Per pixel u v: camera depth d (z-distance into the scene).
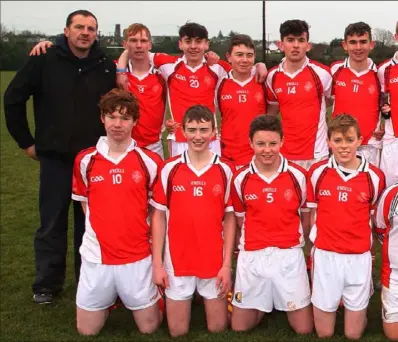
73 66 4.59
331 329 4.00
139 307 4.06
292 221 4.11
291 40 5.07
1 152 13.09
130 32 5.27
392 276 3.93
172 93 5.54
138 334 4.10
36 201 8.43
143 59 5.39
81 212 4.93
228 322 4.31
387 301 3.94
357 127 3.96
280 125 4.04
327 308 3.94
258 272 4.03
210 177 4.07
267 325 4.28
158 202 4.14
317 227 4.10
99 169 4.07
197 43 5.33
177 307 4.04
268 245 4.06
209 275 4.03
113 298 4.14
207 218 4.04
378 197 4.05
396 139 5.04
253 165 4.14
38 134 4.70
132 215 4.02
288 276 4.02
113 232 3.98
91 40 4.55
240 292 4.10
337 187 4.02
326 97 5.41
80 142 4.65
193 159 4.12
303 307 4.04
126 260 4.00
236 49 5.17
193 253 4.04
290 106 5.23
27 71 4.57
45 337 4.09
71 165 4.73
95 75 4.67
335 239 3.98
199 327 4.24
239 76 5.37
